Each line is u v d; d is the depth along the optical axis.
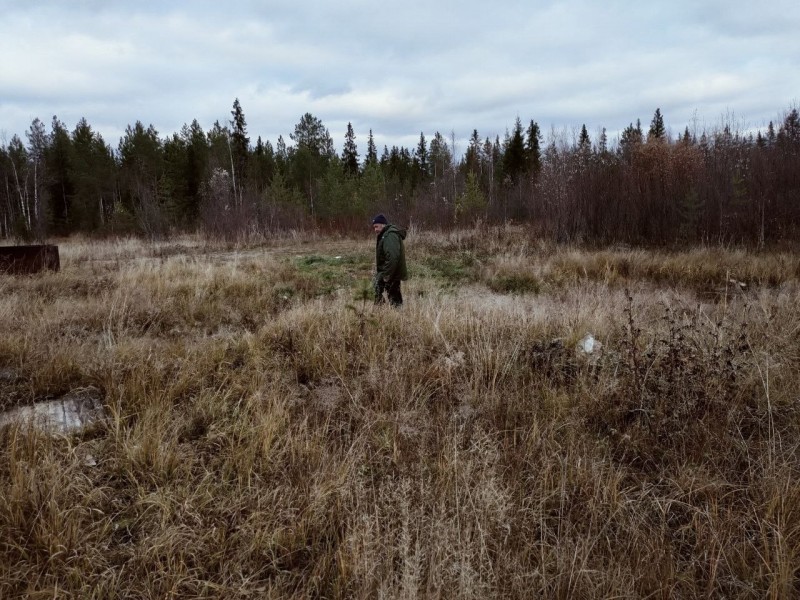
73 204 35.66
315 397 3.72
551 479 2.72
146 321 5.55
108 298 6.03
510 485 2.68
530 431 3.16
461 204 22.92
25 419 3.08
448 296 7.20
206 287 7.26
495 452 2.88
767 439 3.04
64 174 37.62
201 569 2.14
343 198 30.05
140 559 2.14
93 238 26.55
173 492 2.54
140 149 38.62
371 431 3.18
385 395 3.60
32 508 2.32
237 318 6.09
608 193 14.23
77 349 4.09
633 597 2.03
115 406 3.29
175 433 2.98
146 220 21.72
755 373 3.60
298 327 4.77
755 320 4.75
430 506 2.47
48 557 2.12
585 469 2.73
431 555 2.14
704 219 12.88
